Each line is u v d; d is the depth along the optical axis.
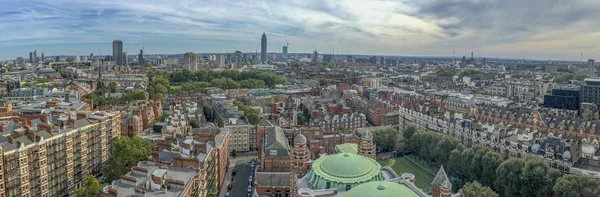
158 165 194.50
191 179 173.50
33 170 195.88
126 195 156.12
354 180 171.75
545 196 196.00
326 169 180.38
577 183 183.62
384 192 143.00
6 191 182.50
